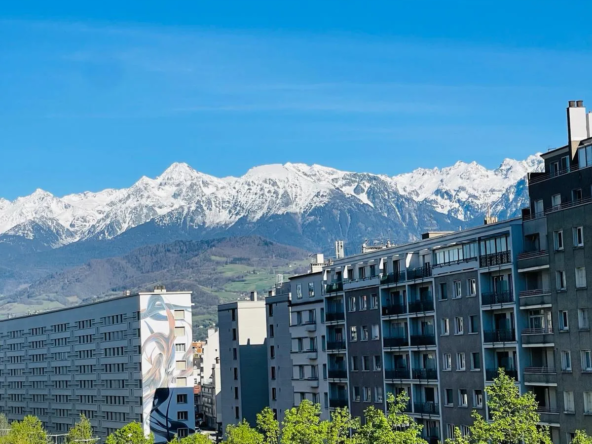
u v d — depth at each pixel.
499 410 109.12
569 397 119.06
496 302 132.88
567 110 125.62
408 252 156.25
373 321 166.25
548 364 125.50
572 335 118.56
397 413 140.00
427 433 150.75
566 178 124.94
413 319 155.00
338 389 179.75
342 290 177.75
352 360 173.12
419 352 153.88
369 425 117.88
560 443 119.88
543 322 125.69
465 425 139.62
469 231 140.50
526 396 109.56
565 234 119.94
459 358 142.25
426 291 152.75
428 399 152.00
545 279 126.44
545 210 128.88
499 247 133.38
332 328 182.62
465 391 140.38
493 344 133.25
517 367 128.50
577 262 118.00
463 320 140.62
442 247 147.00
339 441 139.25
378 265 165.50
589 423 115.31
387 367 161.62
